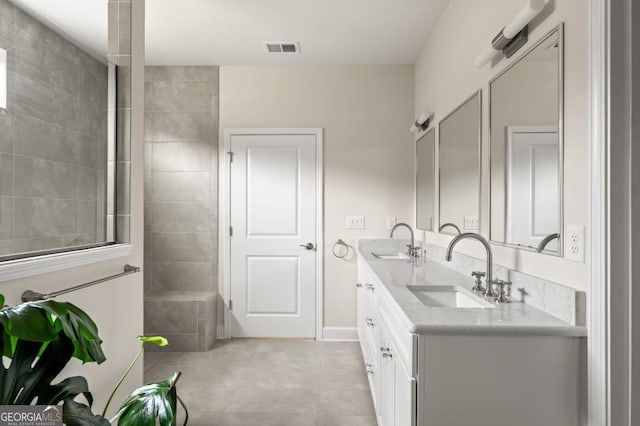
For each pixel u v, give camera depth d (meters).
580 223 1.35
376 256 3.64
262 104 3.94
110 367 1.94
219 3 2.77
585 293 1.32
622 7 1.22
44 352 1.01
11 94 1.45
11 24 1.46
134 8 2.16
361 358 3.43
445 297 2.03
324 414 2.46
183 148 3.94
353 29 3.18
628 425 1.22
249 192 3.96
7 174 1.43
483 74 2.16
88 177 1.90
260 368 3.20
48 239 1.63
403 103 3.93
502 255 1.93
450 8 2.74
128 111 2.12
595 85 1.26
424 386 1.34
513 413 1.34
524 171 1.71
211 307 3.75
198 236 3.95
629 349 1.22
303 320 3.96
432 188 3.20
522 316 1.44
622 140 1.23
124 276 2.07
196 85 3.94
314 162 3.94
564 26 1.45
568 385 1.33
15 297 1.35
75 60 1.81
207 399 2.66
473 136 2.29
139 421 1.08
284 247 3.96
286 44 3.46
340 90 3.94
